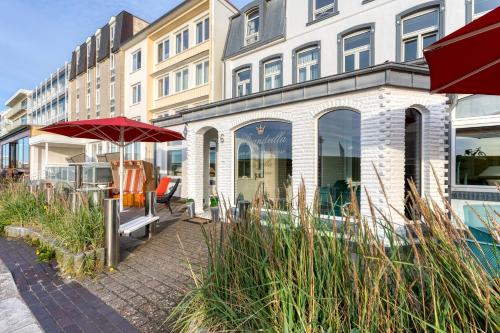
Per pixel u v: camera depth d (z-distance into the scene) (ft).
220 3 50.37
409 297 5.83
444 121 20.95
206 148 37.24
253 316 6.98
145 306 10.90
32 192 24.61
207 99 50.52
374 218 6.89
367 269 6.20
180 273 13.98
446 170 20.88
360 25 32.86
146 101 62.54
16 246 18.71
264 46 42.45
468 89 12.30
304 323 6.22
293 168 24.08
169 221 26.21
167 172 51.19
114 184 37.01
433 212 6.17
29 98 154.20
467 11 26.08
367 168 19.93
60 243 15.70
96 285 12.90
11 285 12.85
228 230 9.26
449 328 5.46
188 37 55.01
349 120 21.63
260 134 27.35
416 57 29.55
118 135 32.45
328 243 7.29
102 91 79.15
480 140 20.79
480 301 5.18
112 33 77.00
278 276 7.13
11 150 99.86
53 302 11.35
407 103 19.80
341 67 34.68
